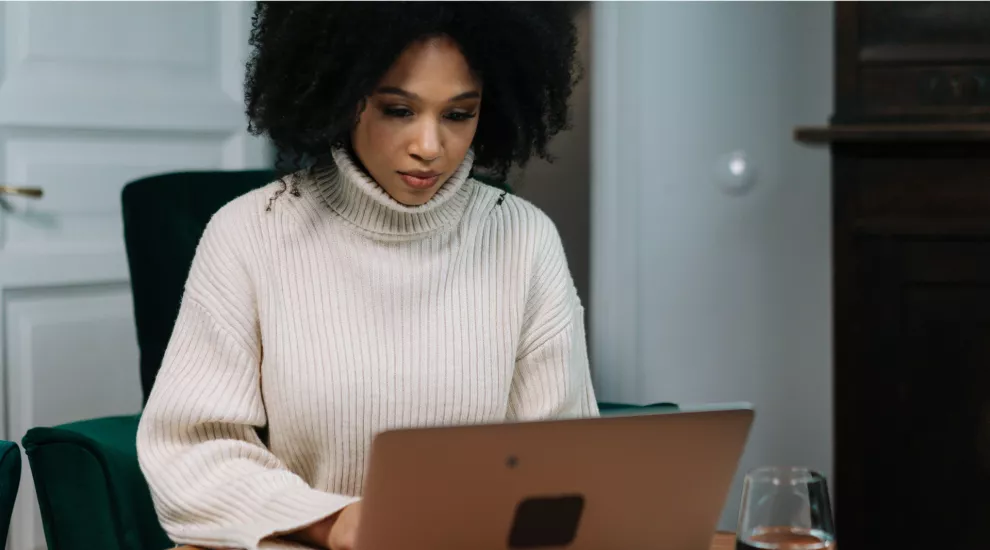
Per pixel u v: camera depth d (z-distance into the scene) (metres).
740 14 2.85
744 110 2.86
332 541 1.16
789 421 2.88
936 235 2.20
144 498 1.64
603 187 3.00
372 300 1.40
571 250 3.95
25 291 2.46
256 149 2.88
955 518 2.21
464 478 0.96
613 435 0.99
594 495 1.01
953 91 2.20
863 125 2.21
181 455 1.30
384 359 1.38
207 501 1.25
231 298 1.37
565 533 1.02
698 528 1.08
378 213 1.40
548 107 1.46
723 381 2.92
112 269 2.63
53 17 2.49
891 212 2.21
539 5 1.42
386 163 1.31
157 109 2.67
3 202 2.42
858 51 2.23
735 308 2.90
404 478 0.94
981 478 2.20
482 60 1.31
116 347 2.66
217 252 1.39
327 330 1.38
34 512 2.48
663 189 2.95
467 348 1.42
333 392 1.36
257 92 1.38
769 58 2.83
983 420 2.19
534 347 1.48
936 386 2.21
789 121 2.83
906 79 2.21
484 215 1.49
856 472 2.25
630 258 2.98
